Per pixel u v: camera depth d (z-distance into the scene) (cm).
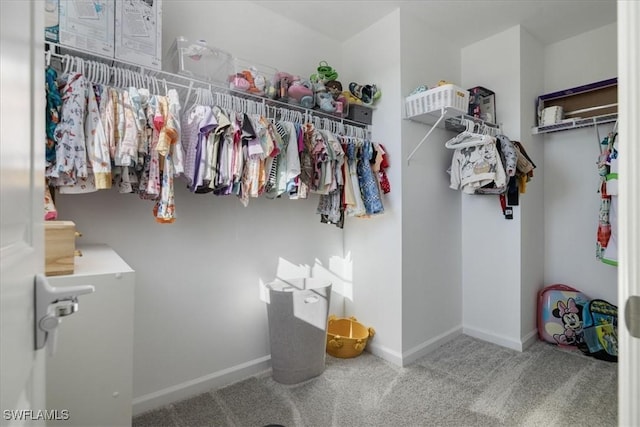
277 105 200
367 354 233
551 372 206
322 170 191
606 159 220
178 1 182
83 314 99
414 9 222
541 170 268
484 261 259
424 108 210
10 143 44
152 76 154
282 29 227
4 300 41
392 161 225
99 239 157
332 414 165
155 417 162
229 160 156
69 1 123
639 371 44
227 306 199
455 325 265
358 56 249
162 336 175
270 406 172
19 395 47
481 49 264
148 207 171
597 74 247
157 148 134
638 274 44
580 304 243
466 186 228
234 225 202
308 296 196
